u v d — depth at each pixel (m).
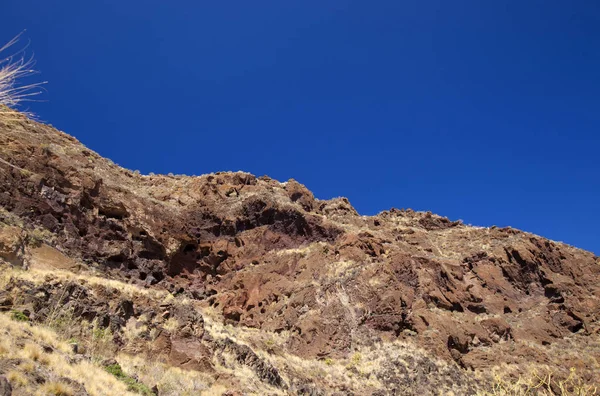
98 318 21.20
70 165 39.41
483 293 44.19
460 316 39.00
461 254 50.53
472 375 32.69
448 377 31.59
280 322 36.03
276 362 28.98
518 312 43.38
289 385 26.77
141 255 39.97
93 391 13.52
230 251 45.50
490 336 37.94
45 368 13.01
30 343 13.99
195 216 48.03
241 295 39.53
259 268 42.75
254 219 48.66
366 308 36.62
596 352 37.72
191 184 54.25
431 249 51.25
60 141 47.66
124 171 53.84
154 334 23.33
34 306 19.53
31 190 34.25
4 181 32.94
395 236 52.66
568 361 35.62
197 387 20.95
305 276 40.56
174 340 23.88
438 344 33.88
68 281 22.66
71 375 13.65
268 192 53.44
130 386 16.56
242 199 51.34
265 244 45.97
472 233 57.31
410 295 38.09
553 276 48.00
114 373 17.30
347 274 39.84
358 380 30.08
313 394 26.84
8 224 29.89
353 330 34.75
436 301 39.03
